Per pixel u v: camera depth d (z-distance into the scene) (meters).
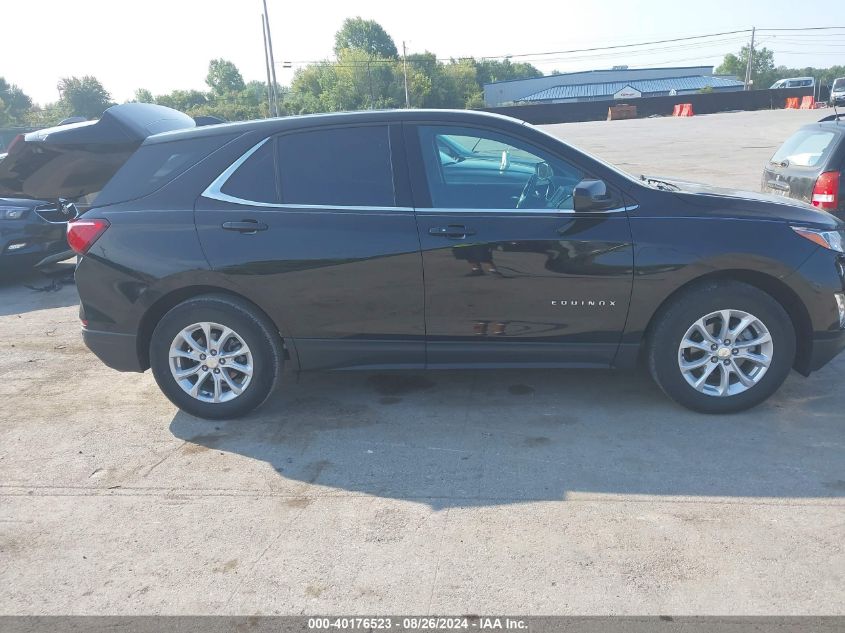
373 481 3.64
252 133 4.23
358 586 2.83
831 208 6.82
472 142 4.11
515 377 4.91
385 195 4.08
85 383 5.24
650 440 3.93
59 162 6.75
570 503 3.35
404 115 4.18
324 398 4.71
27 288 8.64
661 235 3.92
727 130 30.53
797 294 3.95
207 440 4.18
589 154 4.11
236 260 4.09
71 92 90.50
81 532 3.29
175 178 4.25
